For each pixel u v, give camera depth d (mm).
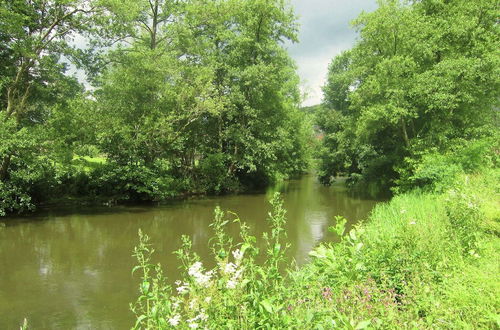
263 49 27016
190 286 3455
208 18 25688
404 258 4977
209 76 22547
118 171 19922
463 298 3756
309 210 18656
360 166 29406
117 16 18562
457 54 20516
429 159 16422
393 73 20484
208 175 26406
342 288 4031
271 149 27297
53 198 19375
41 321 6645
